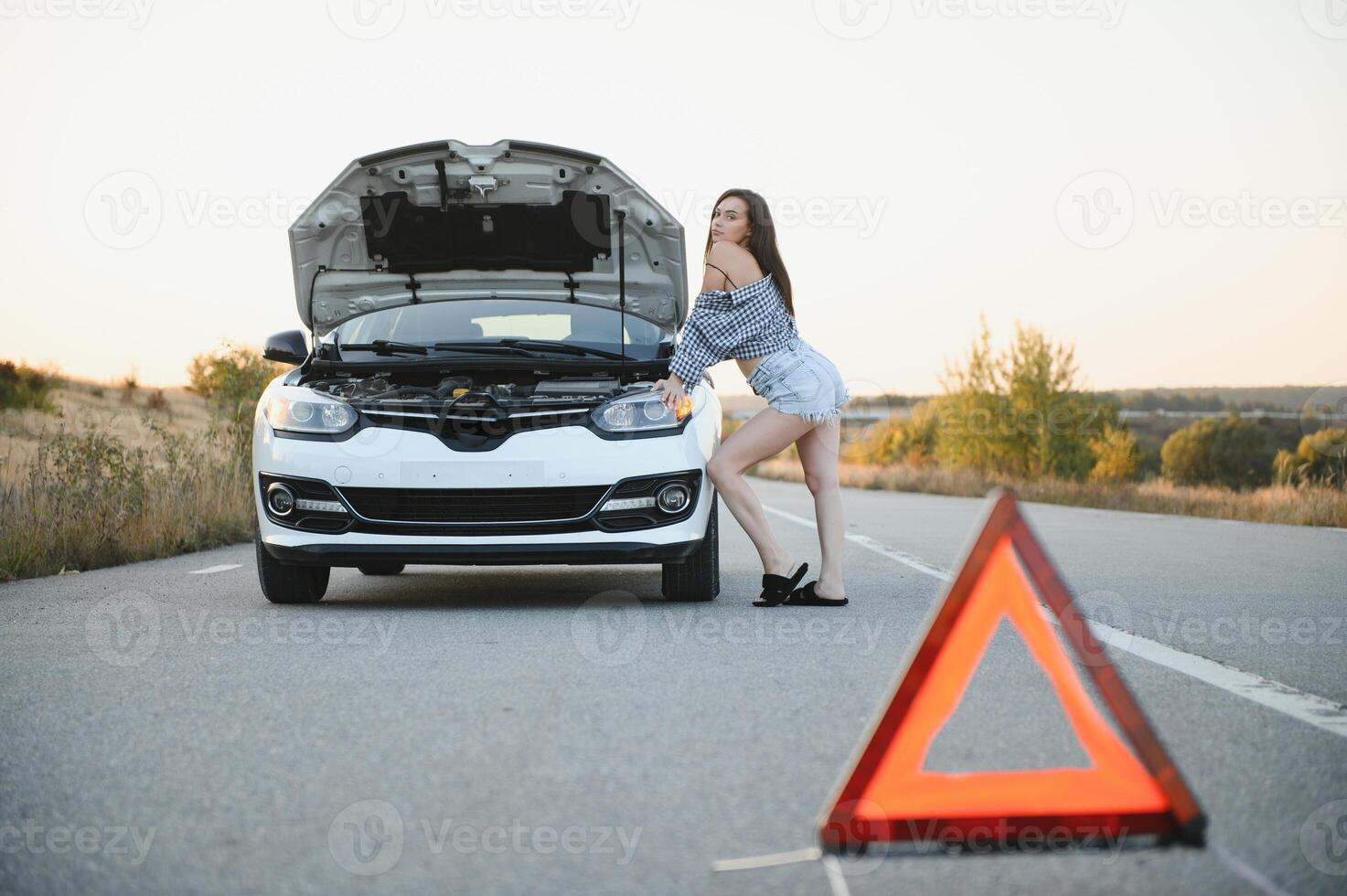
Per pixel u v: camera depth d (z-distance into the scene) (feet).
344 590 22.20
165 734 11.03
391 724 11.40
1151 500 60.18
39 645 15.83
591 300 22.99
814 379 19.11
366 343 22.15
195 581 23.56
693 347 19.31
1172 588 22.66
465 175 20.30
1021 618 8.36
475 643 15.84
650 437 18.94
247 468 36.94
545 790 9.32
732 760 10.17
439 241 21.61
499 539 18.48
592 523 18.69
